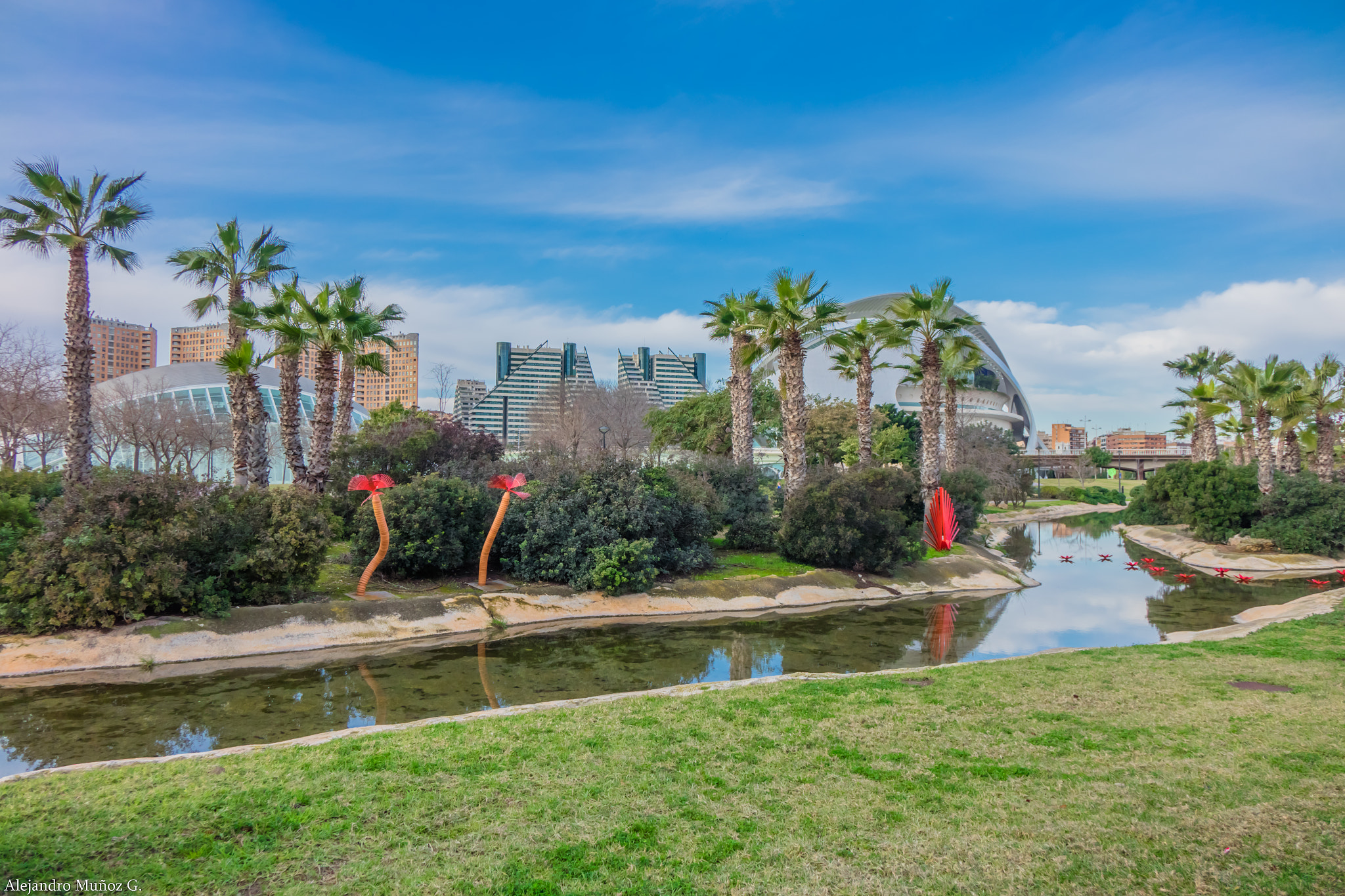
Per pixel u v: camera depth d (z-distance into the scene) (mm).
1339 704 8703
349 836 5156
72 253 20125
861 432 32531
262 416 24531
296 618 15688
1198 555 34281
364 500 20141
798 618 19750
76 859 4797
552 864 4754
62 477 22531
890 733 7648
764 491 29922
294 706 11109
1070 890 4434
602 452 24406
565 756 6898
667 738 7516
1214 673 10539
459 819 5449
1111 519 66250
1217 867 4668
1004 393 111625
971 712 8484
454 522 20375
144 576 14188
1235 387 38844
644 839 5129
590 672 13469
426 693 11969
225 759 6996
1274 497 34281
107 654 13516
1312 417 44781
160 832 5211
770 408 53750
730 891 4430
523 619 18250
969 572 26516
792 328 28016
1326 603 18969
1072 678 10258
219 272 26469
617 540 20875
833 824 5363
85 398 20266
